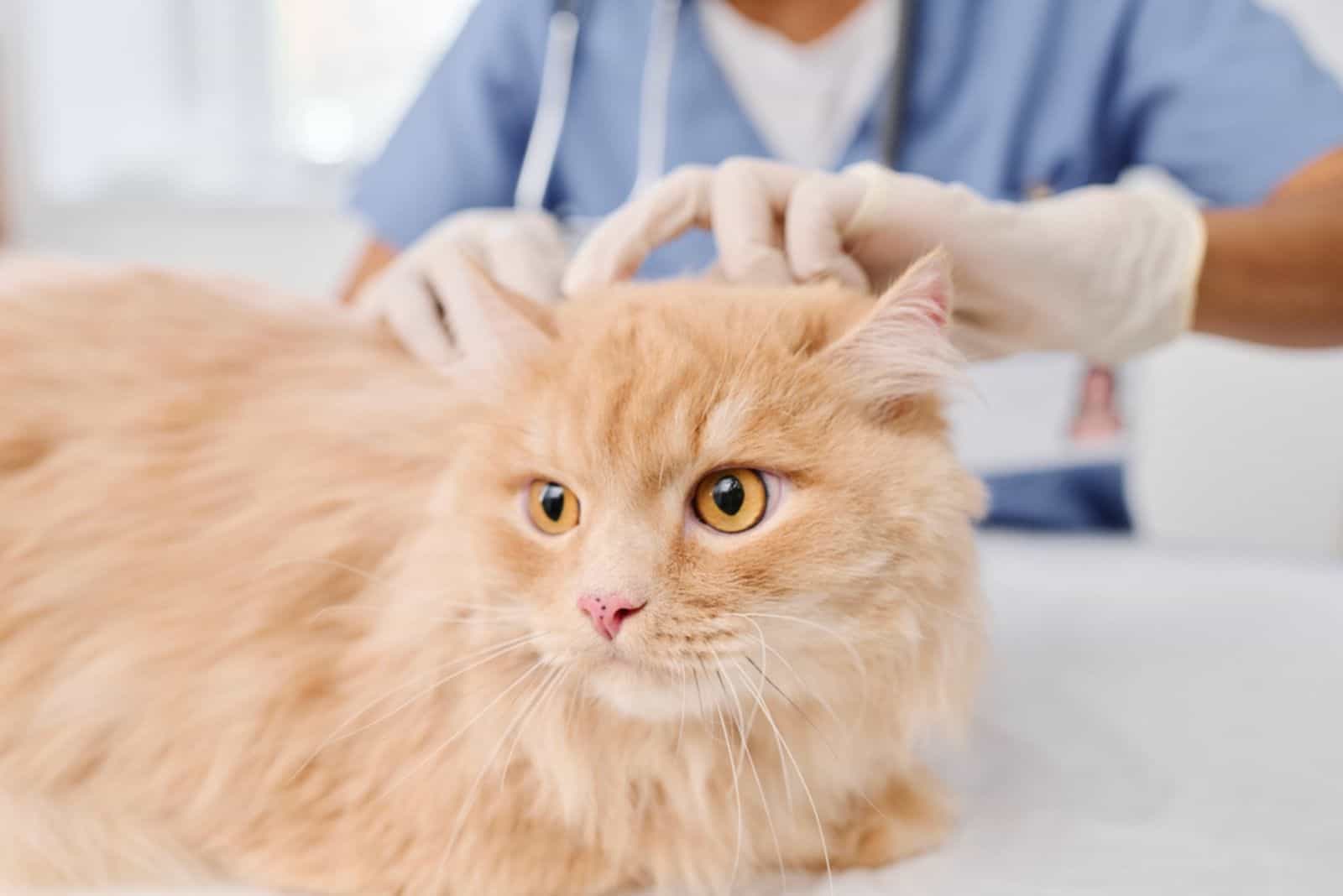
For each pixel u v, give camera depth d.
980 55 1.61
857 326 0.69
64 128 2.61
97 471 0.90
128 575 0.86
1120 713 1.00
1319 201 1.26
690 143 1.63
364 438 0.91
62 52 2.59
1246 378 2.37
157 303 1.04
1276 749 0.92
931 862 0.76
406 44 2.63
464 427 0.79
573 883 0.74
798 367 0.70
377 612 0.79
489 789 0.72
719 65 1.63
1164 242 1.00
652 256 1.60
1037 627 1.22
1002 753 0.93
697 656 0.65
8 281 1.07
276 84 2.65
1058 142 1.63
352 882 0.73
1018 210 0.93
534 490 0.72
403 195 1.80
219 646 0.82
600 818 0.73
